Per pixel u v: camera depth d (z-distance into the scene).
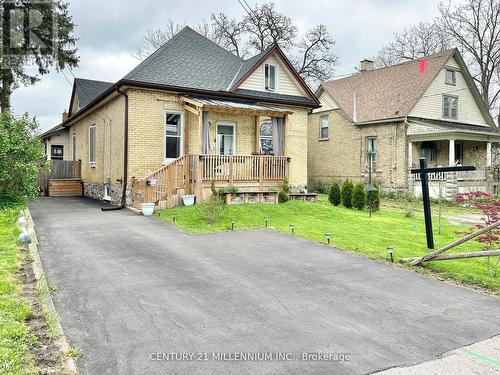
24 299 4.68
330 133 26.59
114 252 7.44
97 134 18.20
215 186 13.20
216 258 7.26
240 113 14.43
